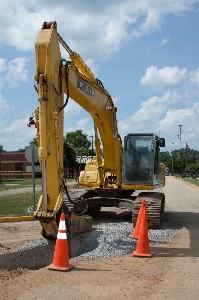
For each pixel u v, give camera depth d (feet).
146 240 28.86
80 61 36.88
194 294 20.29
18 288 20.90
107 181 49.26
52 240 29.91
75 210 42.42
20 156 195.21
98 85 39.68
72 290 20.52
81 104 37.63
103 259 27.40
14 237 35.96
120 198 49.39
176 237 36.88
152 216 40.93
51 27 28.48
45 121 26.63
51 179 27.61
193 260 27.63
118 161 47.42
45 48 27.25
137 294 20.06
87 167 51.42
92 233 34.86
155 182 47.47
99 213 55.88
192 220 49.78
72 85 31.89
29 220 47.52
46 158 26.86
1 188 105.19
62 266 24.52
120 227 41.29
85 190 50.96
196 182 172.86
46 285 21.33
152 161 45.80
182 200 82.02
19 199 70.90
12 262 27.12
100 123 43.70
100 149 48.39
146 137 46.60
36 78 27.25
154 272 24.29
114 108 45.50
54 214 26.94
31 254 28.55
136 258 27.94
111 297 19.53
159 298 19.54
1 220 45.83
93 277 22.82
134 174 45.98
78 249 30.71
